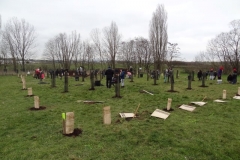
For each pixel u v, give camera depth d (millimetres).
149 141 5301
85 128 6289
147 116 7715
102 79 24375
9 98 11703
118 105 9820
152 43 36500
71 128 5770
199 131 5988
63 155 4523
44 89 15656
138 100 11023
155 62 36312
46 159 4359
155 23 35812
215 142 5215
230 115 7793
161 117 7453
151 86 17016
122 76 16250
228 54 37219
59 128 6312
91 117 7629
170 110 8664
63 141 5270
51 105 9875
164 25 35875
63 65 46156
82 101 10781
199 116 7707
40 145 5039
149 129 6184
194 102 10062
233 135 5676
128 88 15789
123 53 45594
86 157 4445
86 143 5145
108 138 5473
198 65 41812
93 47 48688
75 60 47469
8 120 7234
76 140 5332
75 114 8086
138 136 5625
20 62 47938
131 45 45594
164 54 37344
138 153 4637
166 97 11789
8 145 5078
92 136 5633
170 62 38625
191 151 4734
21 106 9547
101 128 6293
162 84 18594
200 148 4867
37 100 8930
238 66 36031
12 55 44688
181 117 7566
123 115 7777
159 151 4730
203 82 17047
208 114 8008
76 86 17516
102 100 11133
